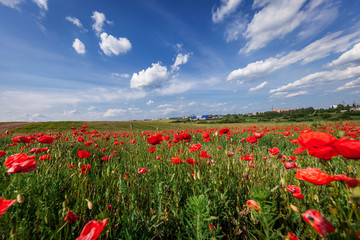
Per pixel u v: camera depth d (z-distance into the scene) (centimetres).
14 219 134
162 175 254
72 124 3981
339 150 95
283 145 632
